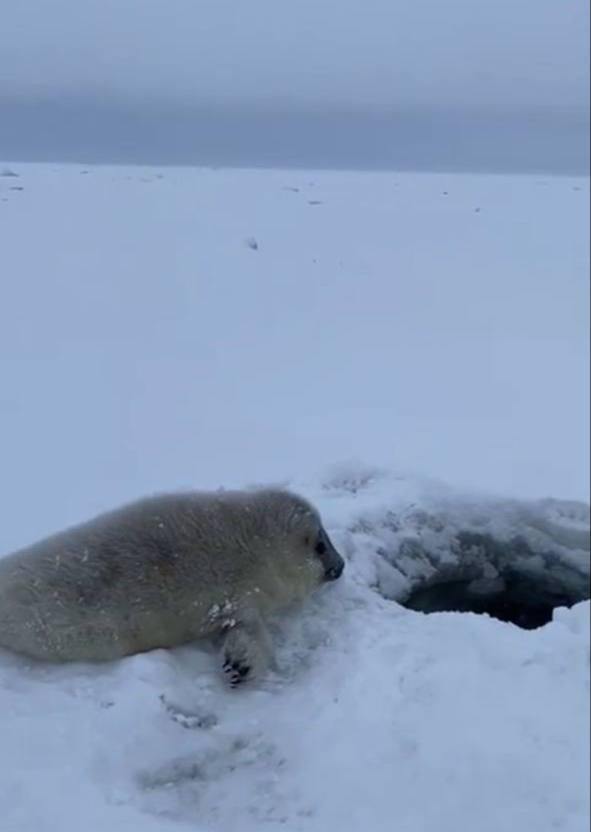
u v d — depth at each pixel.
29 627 1.45
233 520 1.66
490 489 2.37
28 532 1.69
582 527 2.28
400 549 2.08
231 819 1.18
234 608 1.58
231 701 1.43
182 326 2.26
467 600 2.25
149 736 1.30
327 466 2.33
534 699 1.41
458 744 1.31
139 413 2.12
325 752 1.31
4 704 1.33
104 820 1.13
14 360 1.66
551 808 1.21
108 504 1.82
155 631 1.53
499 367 3.21
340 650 1.57
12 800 1.13
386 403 2.81
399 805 1.21
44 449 1.78
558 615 1.65
